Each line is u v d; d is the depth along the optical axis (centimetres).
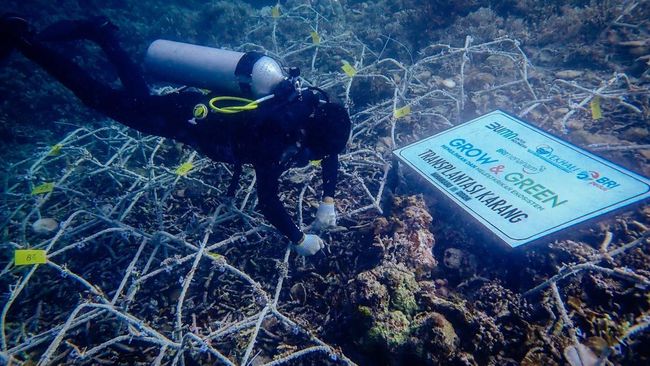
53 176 313
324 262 205
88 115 406
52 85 399
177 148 304
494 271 183
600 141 234
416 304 163
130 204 249
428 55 385
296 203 237
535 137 203
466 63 343
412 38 418
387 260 181
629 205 159
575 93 282
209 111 164
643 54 299
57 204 277
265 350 176
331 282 193
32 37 199
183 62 167
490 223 169
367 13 493
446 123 281
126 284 212
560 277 158
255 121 148
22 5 454
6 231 256
